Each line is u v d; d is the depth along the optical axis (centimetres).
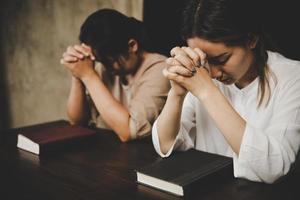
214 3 104
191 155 117
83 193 103
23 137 147
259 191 99
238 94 132
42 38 330
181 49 112
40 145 139
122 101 196
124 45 169
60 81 326
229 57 108
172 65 112
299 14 173
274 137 107
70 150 144
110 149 144
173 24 207
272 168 103
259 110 124
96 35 163
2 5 363
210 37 103
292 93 114
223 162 110
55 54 322
